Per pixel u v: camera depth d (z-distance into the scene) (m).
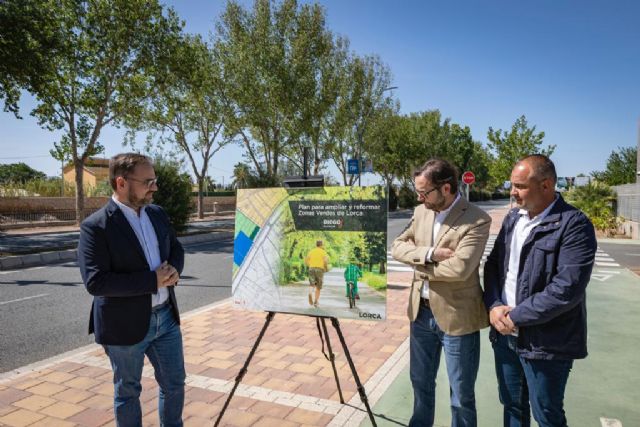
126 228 2.45
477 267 2.43
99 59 18.52
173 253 2.77
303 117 26.55
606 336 5.16
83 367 4.12
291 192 3.04
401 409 3.33
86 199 27.75
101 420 3.15
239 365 4.21
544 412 2.24
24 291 7.80
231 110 24.70
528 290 2.26
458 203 2.55
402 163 43.53
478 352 2.59
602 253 13.36
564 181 28.50
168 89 22.69
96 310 2.45
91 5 17.67
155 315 2.55
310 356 4.45
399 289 7.88
